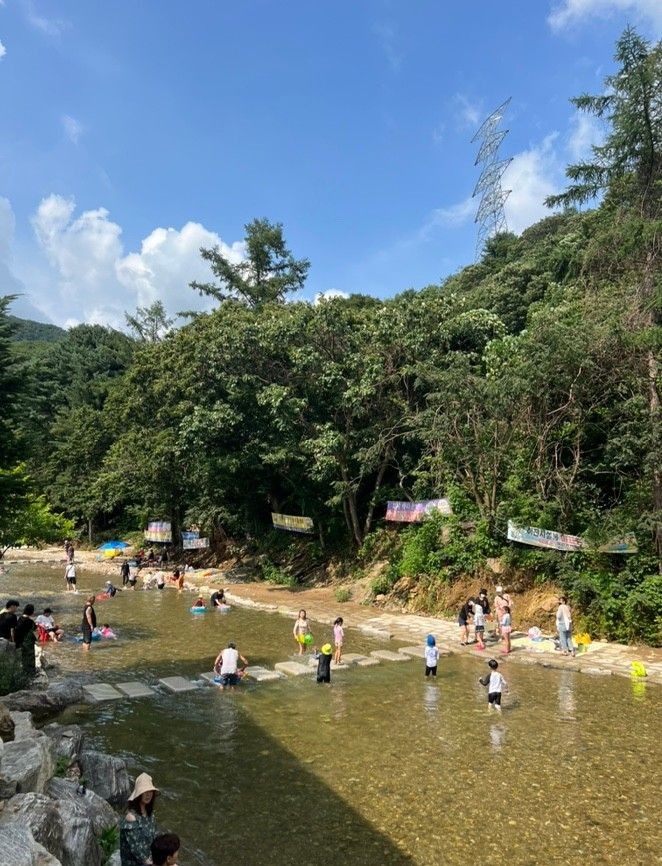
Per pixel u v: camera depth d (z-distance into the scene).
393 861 8.05
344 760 11.46
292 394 32.19
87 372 75.56
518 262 50.69
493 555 24.62
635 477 22.86
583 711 14.29
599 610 20.94
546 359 22.56
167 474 42.22
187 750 11.96
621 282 24.17
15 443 20.56
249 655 20.16
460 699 15.34
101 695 15.43
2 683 14.20
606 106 22.19
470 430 25.80
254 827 8.94
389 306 32.53
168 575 39.22
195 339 38.12
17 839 5.18
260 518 41.34
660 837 8.66
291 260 58.44
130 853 6.39
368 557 32.22
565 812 9.41
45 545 61.28
